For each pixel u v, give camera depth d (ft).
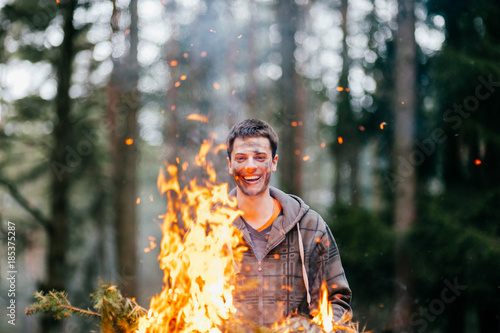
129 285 32.86
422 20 29.66
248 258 7.06
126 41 34.17
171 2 31.63
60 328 30.14
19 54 36.55
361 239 28.04
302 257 7.07
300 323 5.94
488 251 24.00
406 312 26.35
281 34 41.01
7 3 35.29
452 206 25.94
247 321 5.77
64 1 34.73
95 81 37.63
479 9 26.11
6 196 39.34
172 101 29.50
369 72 34.96
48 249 35.12
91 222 41.75
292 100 39.78
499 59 25.59
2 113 36.91
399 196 28.04
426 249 25.93
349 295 7.27
